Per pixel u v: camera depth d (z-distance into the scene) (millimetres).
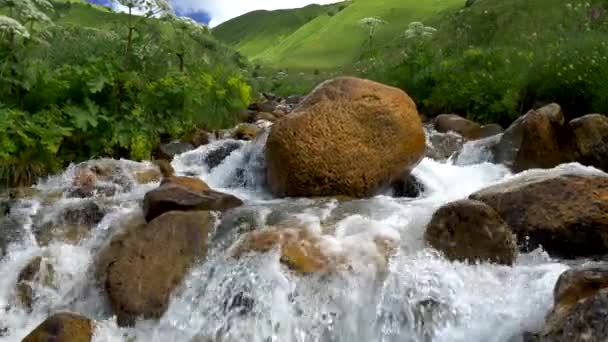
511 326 3654
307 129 5934
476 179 6652
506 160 7004
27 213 5984
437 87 11727
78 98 7766
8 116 6660
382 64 15398
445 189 6305
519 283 3939
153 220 5012
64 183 6762
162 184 6113
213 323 4410
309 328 4164
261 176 6852
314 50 80562
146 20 9797
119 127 7824
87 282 5000
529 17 15164
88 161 7191
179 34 11008
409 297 4035
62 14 14703
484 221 4324
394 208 5270
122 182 6863
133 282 4617
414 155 6254
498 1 28141
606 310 2969
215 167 7504
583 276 3396
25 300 4984
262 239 4617
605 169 6344
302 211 5250
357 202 5535
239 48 129250
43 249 5406
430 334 3922
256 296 4328
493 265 4227
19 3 7406
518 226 4562
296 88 20266
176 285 4672
